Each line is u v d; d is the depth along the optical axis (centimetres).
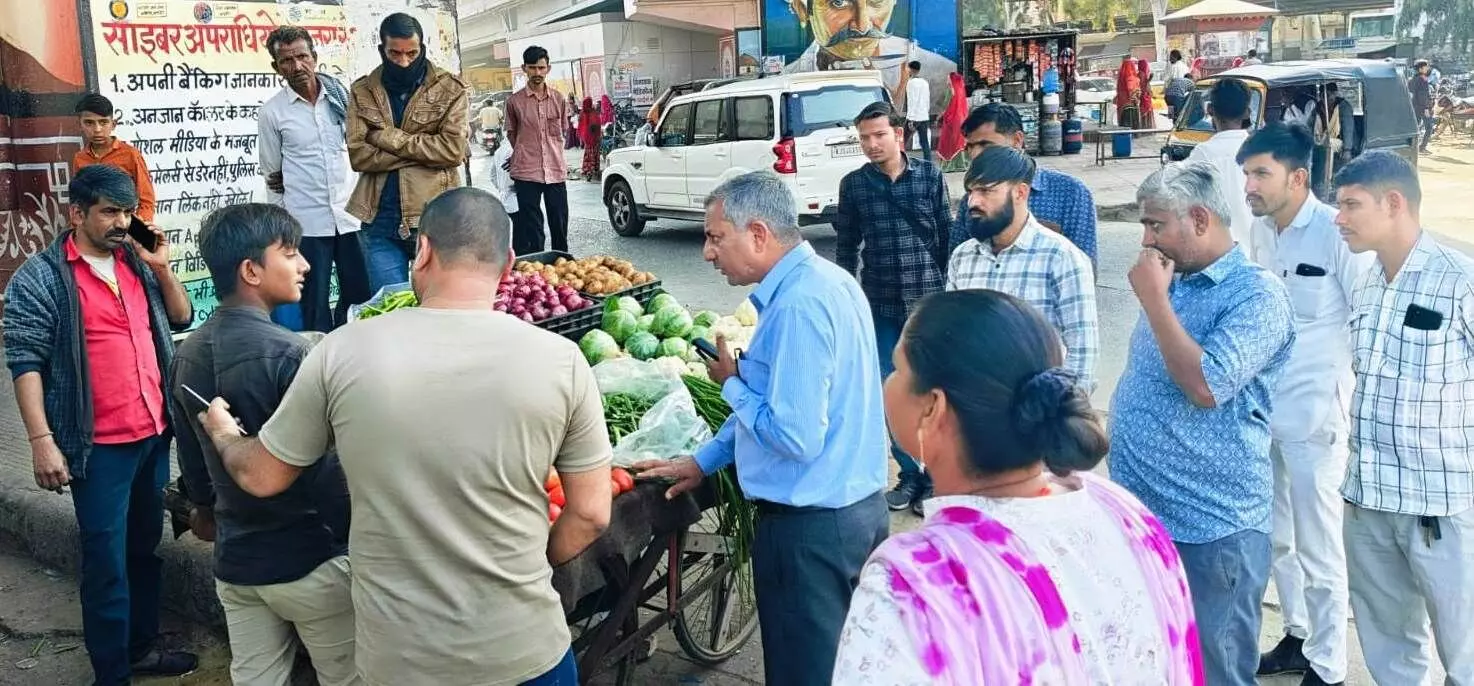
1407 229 294
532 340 229
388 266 581
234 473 237
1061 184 461
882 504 300
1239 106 529
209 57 790
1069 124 2153
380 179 567
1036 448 147
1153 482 281
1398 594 318
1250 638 286
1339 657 355
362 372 220
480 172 1983
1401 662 325
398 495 221
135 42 750
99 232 346
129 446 362
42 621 439
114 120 682
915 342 155
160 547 443
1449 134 2572
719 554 366
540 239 1048
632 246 1343
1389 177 290
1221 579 277
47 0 725
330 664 282
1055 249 366
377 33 902
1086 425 144
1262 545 281
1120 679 146
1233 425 274
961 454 153
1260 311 264
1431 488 295
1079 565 148
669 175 1334
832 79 1224
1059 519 151
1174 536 279
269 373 266
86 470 349
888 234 505
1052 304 368
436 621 226
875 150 495
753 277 289
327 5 863
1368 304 305
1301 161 353
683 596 353
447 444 219
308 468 252
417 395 219
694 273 1144
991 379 148
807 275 282
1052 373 147
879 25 2269
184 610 439
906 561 144
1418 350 292
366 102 548
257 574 269
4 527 506
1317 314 352
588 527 243
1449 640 305
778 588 292
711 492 339
